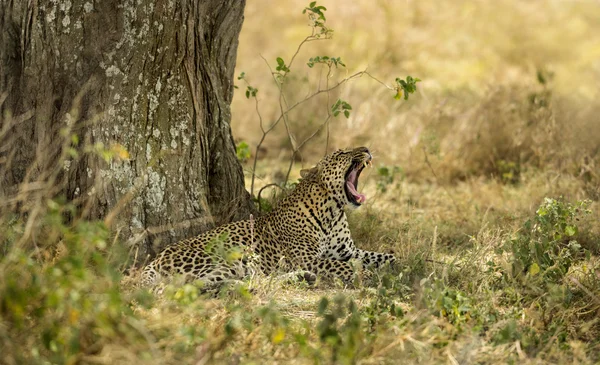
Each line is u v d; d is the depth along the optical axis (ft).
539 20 108.88
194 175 39.01
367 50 93.91
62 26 36.58
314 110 68.39
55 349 23.79
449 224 47.03
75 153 29.66
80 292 24.66
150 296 26.91
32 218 27.43
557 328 30.25
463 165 60.34
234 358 26.30
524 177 55.83
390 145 62.54
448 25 105.19
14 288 23.81
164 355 25.75
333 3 105.60
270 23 102.73
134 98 36.76
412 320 28.73
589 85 83.82
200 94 39.42
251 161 62.95
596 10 114.62
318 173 39.58
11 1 37.78
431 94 77.46
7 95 38.06
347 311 31.48
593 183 52.75
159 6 36.37
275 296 33.83
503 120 61.93
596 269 36.17
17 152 37.52
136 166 37.11
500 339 28.45
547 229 35.68
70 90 36.88
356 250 40.98
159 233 37.83
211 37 40.75
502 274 35.42
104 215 36.91
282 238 39.01
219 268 35.58
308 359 26.58
